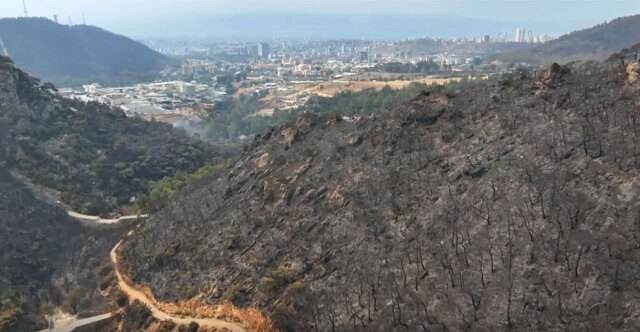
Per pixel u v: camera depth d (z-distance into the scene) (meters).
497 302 50.53
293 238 76.00
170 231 98.25
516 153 68.81
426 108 88.56
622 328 43.69
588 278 48.78
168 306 78.00
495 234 58.44
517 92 82.62
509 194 62.75
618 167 58.62
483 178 67.69
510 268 53.31
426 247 62.09
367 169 81.19
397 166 78.56
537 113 74.25
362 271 63.50
